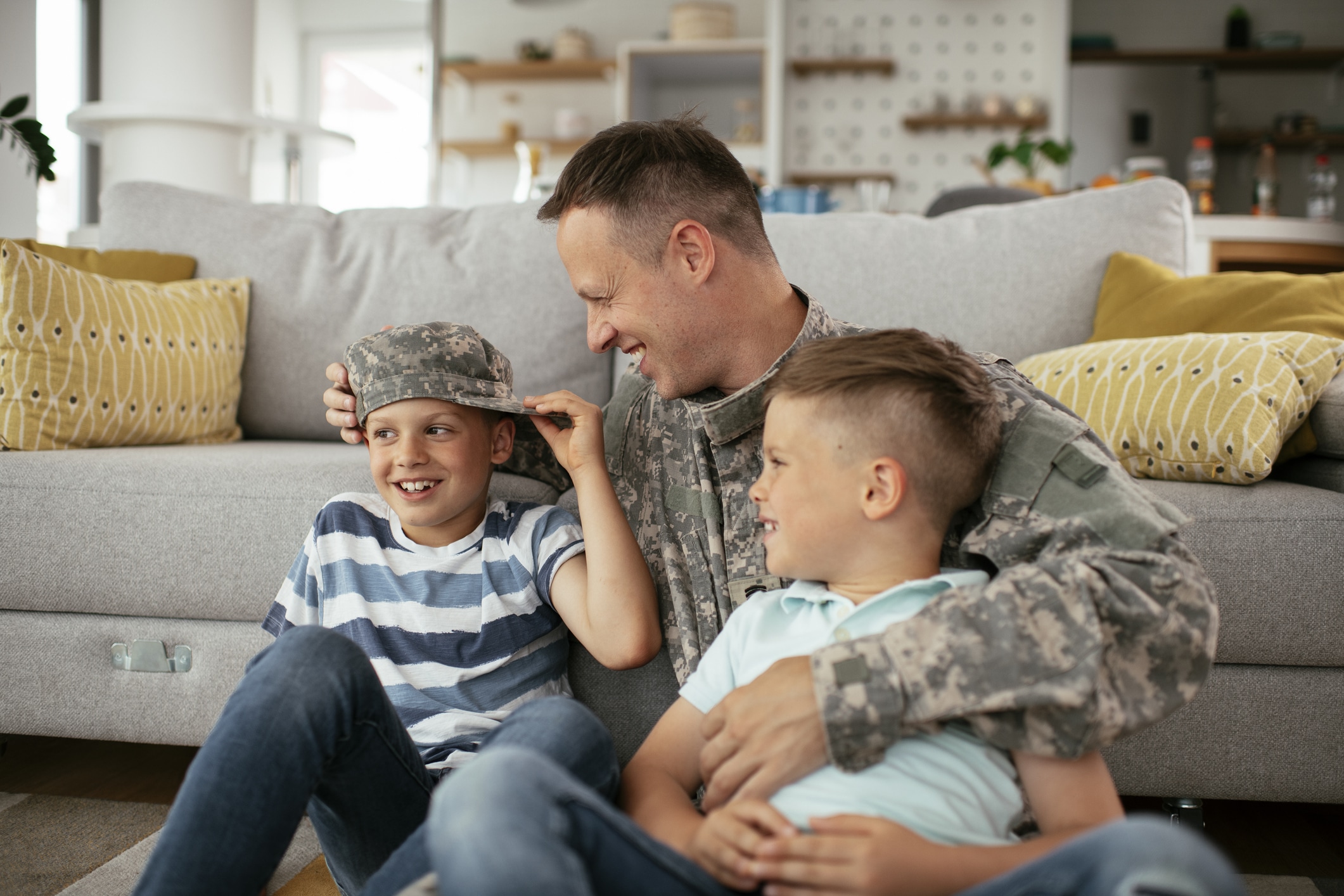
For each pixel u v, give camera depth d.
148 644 1.28
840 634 0.76
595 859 0.59
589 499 1.00
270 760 0.70
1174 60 6.05
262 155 3.95
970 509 0.87
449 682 1.00
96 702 1.30
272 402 1.83
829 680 0.68
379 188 6.51
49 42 4.22
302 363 1.82
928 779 0.69
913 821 0.67
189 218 1.91
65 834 1.26
